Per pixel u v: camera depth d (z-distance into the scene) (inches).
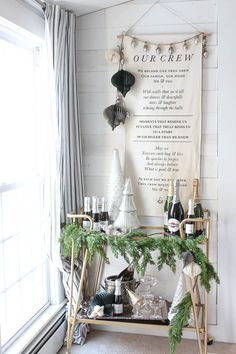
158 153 105.7
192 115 103.2
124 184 105.3
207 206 104.0
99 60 107.6
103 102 108.3
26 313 97.0
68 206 102.4
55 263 99.1
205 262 87.4
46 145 95.3
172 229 96.0
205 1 101.1
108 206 104.7
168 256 88.3
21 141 96.1
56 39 94.7
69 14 102.3
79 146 107.2
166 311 98.1
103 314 95.3
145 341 105.0
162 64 103.8
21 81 95.0
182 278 95.3
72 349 101.0
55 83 95.1
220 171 102.3
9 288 91.2
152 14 103.9
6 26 83.8
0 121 87.8
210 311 104.7
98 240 88.7
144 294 99.4
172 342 87.4
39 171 101.4
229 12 99.3
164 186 105.8
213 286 104.2
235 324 104.0
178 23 102.7
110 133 108.2
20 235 95.7
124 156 107.6
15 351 83.0
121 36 105.3
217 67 101.5
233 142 101.3
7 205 91.3
